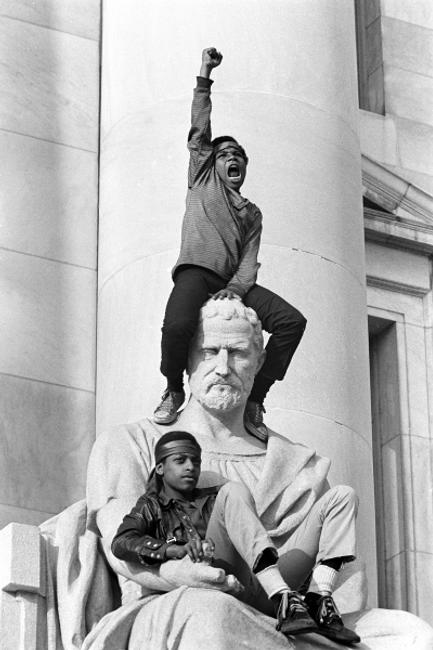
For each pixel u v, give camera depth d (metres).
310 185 17.42
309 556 12.90
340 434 16.64
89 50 18.83
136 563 12.62
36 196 18.08
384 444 19.83
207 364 13.54
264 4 17.95
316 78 17.92
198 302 13.56
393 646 12.66
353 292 17.44
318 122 17.75
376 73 21.30
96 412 17.19
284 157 17.39
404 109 21.14
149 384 16.44
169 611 12.28
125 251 17.25
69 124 18.47
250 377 13.62
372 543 16.84
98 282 17.78
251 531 12.42
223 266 13.67
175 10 17.97
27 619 13.18
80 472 17.16
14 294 17.62
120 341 16.91
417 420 19.89
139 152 17.62
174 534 12.52
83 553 13.39
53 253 17.92
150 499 12.66
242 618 12.23
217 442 13.63
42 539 13.47
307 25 18.08
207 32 17.80
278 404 16.42
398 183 20.39
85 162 18.36
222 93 17.52
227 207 13.74
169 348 13.50
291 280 16.92
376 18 21.59
